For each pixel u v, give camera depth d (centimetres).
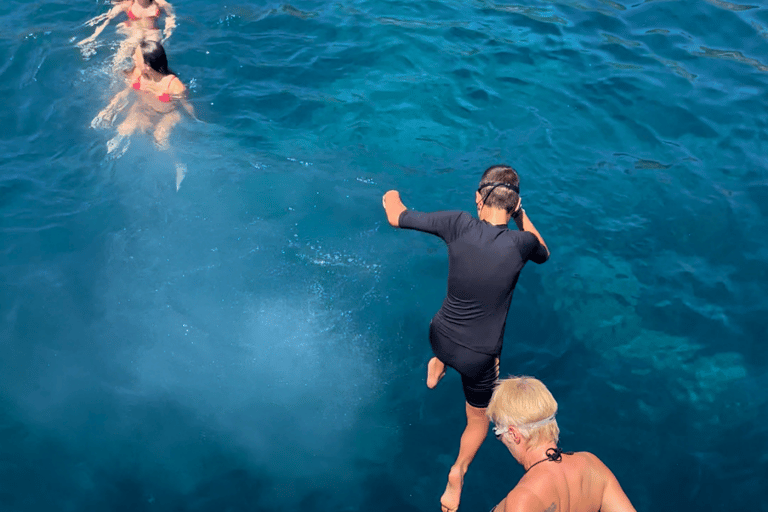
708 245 536
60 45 704
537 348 458
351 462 386
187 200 551
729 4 863
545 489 251
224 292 482
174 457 383
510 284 306
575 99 692
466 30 800
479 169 598
